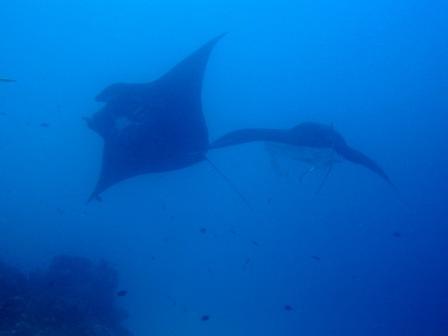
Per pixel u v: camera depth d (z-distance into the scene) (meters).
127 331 11.54
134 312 16.22
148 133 7.33
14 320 7.86
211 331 16.61
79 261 12.01
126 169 7.54
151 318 16.16
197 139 7.65
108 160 7.43
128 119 7.39
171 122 7.52
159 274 17.72
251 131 8.04
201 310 17.25
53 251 16.44
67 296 10.42
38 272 11.88
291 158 9.05
